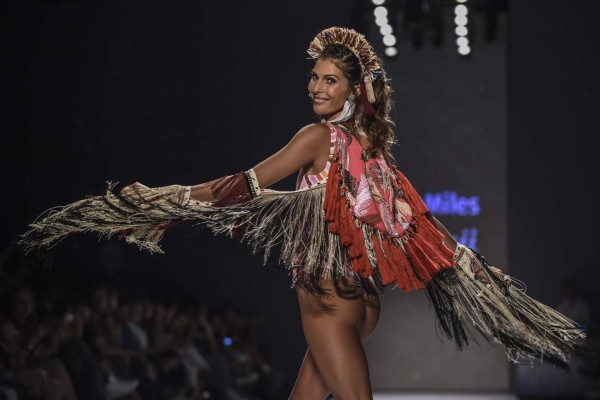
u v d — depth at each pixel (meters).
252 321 17.00
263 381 16.31
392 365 23.95
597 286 21.03
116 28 18.50
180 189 4.35
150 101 18.77
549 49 21.50
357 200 4.51
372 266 4.48
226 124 19.11
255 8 19.27
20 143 18.02
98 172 18.30
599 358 4.80
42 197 17.95
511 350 4.95
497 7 22.80
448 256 4.67
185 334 14.13
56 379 9.75
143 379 12.45
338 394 4.53
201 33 19.09
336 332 4.50
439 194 24.16
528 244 21.52
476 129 24.05
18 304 9.45
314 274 4.50
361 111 4.70
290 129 19.25
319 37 4.71
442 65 24.06
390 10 21.56
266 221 4.46
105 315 12.20
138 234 4.43
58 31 18.23
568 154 21.36
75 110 18.23
